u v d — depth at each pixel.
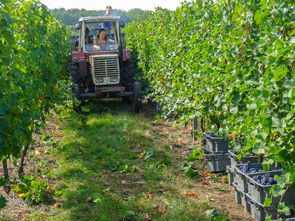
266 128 3.52
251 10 4.39
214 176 5.80
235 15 4.59
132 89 10.95
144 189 5.30
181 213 4.49
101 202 4.75
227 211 4.61
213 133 6.27
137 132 8.30
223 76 5.04
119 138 7.82
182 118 6.38
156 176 5.71
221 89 5.18
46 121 9.54
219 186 5.43
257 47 4.35
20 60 3.90
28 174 5.80
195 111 6.03
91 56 10.58
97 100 12.39
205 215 4.45
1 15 3.44
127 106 11.54
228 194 5.14
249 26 4.47
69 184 5.44
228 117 4.93
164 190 5.26
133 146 7.38
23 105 4.24
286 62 3.37
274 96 3.55
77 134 8.20
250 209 4.51
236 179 4.87
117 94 10.55
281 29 3.68
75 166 6.16
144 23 13.88
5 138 3.49
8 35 3.45
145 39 12.14
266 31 3.90
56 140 7.82
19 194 4.98
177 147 7.37
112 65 10.60
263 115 3.62
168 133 8.42
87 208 4.71
